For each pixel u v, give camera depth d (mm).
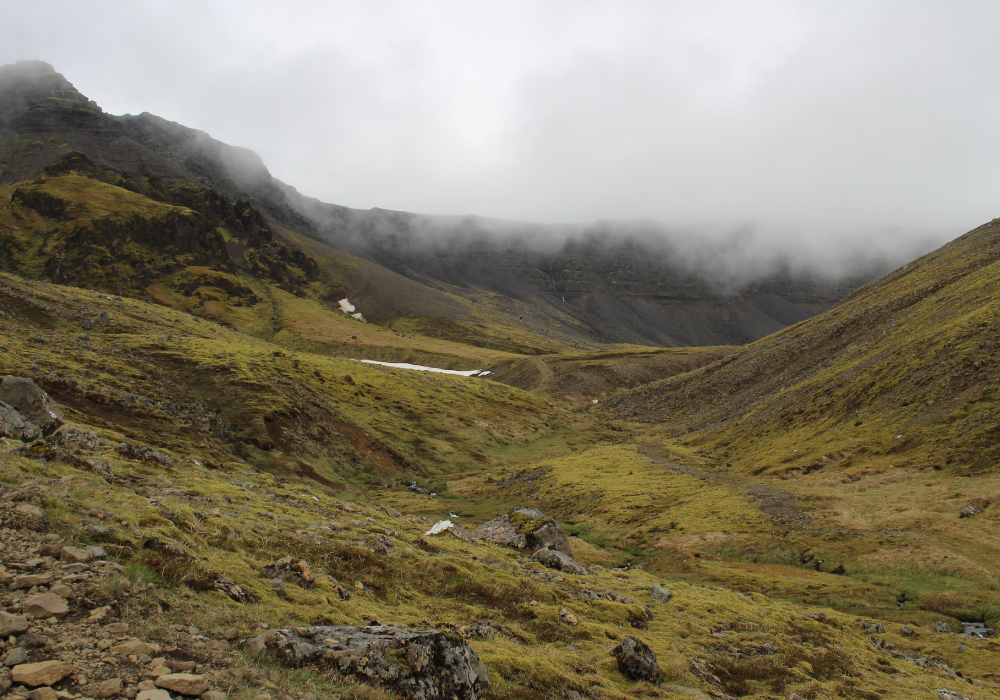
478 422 163125
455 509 94625
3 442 23781
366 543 27562
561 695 17484
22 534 13648
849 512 71562
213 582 15641
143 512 19031
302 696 11320
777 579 57156
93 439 33188
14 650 9461
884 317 175750
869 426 100688
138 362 104625
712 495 90500
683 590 41312
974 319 108750
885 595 51062
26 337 97312
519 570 32000
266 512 28281
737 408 173875
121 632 11250
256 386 109875
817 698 24094
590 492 100438
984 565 52156
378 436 126000
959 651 38188
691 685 22109
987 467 71375
